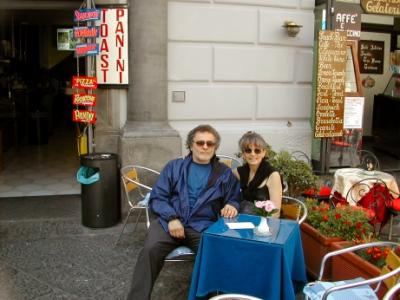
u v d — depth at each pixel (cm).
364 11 705
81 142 660
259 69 679
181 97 650
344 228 421
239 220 367
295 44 690
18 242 525
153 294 411
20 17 1252
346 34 674
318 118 675
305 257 446
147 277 362
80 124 830
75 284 427
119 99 625
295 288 364
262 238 324
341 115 684
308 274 441
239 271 323
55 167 894
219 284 329
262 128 684
